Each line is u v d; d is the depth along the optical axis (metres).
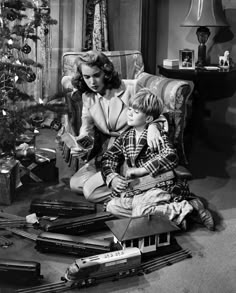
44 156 3.20
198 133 4.32
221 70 3.81
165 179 2.59
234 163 3.68
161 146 2.56
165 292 2.00
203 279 2.10
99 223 2.48
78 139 2.87
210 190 3.13
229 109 4.23
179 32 4.32
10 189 2.82
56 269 2.16
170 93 3.22
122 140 2.70
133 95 2.84
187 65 3.92
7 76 2.91
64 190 3.05
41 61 4.36
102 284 2.04
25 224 2.52
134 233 2.16
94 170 2.97
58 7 4.27
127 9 4.22
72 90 3.15
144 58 4.29
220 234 2.52
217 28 4.13
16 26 2.96
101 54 2.73
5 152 3.01
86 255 2.23
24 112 3.01
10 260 2.05
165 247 2.28
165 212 2.47
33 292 1.97
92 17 4.28
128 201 2.56
